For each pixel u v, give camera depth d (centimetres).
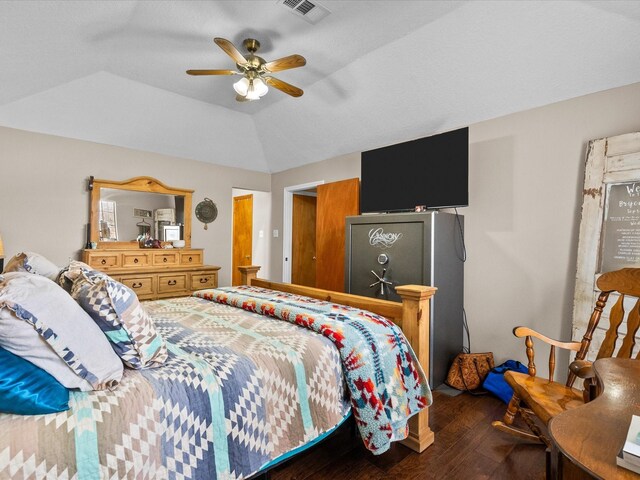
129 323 117
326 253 428
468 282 308
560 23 218
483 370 271
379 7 231
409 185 307
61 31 229
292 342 154
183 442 109
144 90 353
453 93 292
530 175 273
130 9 226
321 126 402
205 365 126
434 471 170
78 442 91
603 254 231
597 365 120
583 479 69
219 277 493
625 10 196
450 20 242
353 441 196
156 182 427
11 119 329
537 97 263
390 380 160
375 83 317
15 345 94
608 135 235
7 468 82
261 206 576
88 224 382
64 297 106
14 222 341
